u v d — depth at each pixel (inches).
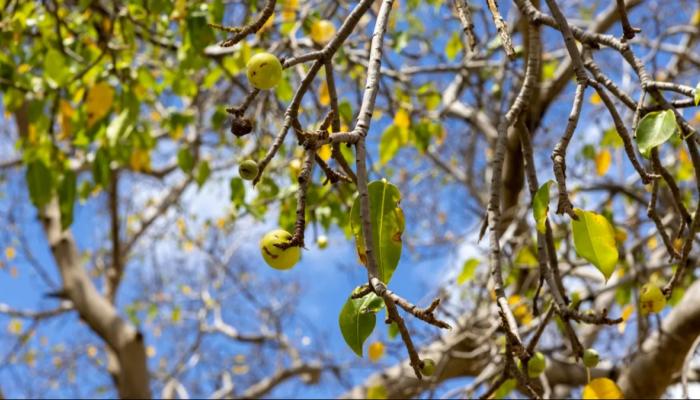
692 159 64.3
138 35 149.3
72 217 131.3
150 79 151.9
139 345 234.4
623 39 67.3
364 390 182.4
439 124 176.7
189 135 230.8
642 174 61.9
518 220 160.7
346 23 60.6
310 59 60.5
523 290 159.0
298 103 59.4
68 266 245.0
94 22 136.2
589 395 85.7
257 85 59.7
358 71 170.1
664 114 60.8
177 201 279.7
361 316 56.9
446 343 168.7
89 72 143.9
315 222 152.3
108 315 237.5
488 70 199.6
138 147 151.4
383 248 58.1
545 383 130.3
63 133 143.3
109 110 140.6
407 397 180.5
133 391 227.9
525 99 72.4
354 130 54.1
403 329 49.7
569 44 63.7
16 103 145.8
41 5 142.8
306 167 52.4
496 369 128.0
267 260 59.2
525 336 141.5
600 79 67.5
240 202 150.7
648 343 134.3
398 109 170.6
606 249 59.5
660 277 183.5
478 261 115.3
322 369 256.4
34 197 131.4
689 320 126.6
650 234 170.2
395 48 167.0
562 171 57.9
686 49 224.4
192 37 126.3
